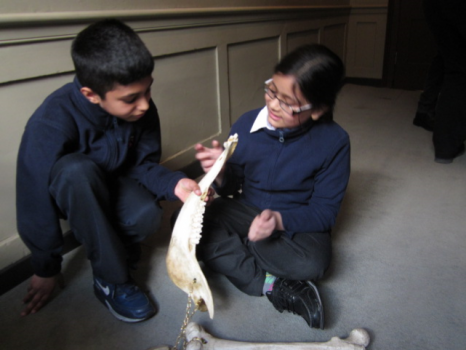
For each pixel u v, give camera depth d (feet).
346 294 3.54
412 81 11.44
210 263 3.37
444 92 6.05
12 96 3.49
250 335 3.12
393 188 5.55
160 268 3.93
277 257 3.24
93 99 2.81
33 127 2.86
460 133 6.04
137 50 2.55
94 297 3.58
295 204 3.63
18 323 3.29
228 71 6.48
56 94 3.01
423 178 5.82
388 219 4.76
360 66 12.23
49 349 3.04
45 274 3.24
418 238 4.35
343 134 3.37
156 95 5.07
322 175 3.45
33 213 3.01
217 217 3.55
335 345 2.82
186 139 5.82
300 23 8.77
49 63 3.66
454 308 3.35
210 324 3.23
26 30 3.39
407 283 3.66
